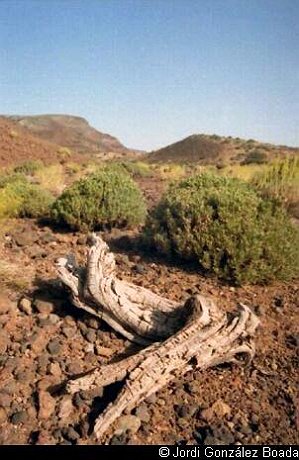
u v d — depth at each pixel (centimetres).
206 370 442
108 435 371
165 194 791
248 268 600
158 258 688
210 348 420
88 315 479
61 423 379
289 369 456
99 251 467
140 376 395
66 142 11306
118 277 612
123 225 862
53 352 449
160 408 399
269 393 424
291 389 429
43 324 483
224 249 612
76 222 825
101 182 858
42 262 653
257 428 390
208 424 390
